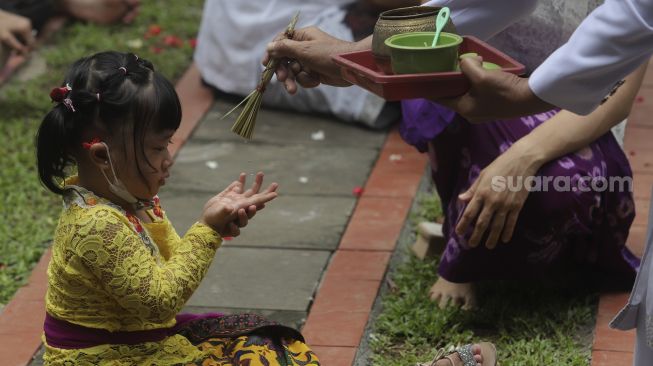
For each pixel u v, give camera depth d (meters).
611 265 4.28
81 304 3.05
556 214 3.95
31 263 4.79
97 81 2.96
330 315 4.27
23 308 4.37
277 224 5.11
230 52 6.52
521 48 4.00
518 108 2.81
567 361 3.87
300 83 3.48
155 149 3.04
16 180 5.59
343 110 6.20
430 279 4.47
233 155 5.92
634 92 3.96
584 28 2.74
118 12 7.86
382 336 4.11
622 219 4.15
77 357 3.07
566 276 4.39
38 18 7.48
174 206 5.35
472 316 4.17
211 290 4.53
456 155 4.23
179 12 8.08
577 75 2.74
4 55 6.48
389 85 2.79
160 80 3.03
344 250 4.82
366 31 6.10
